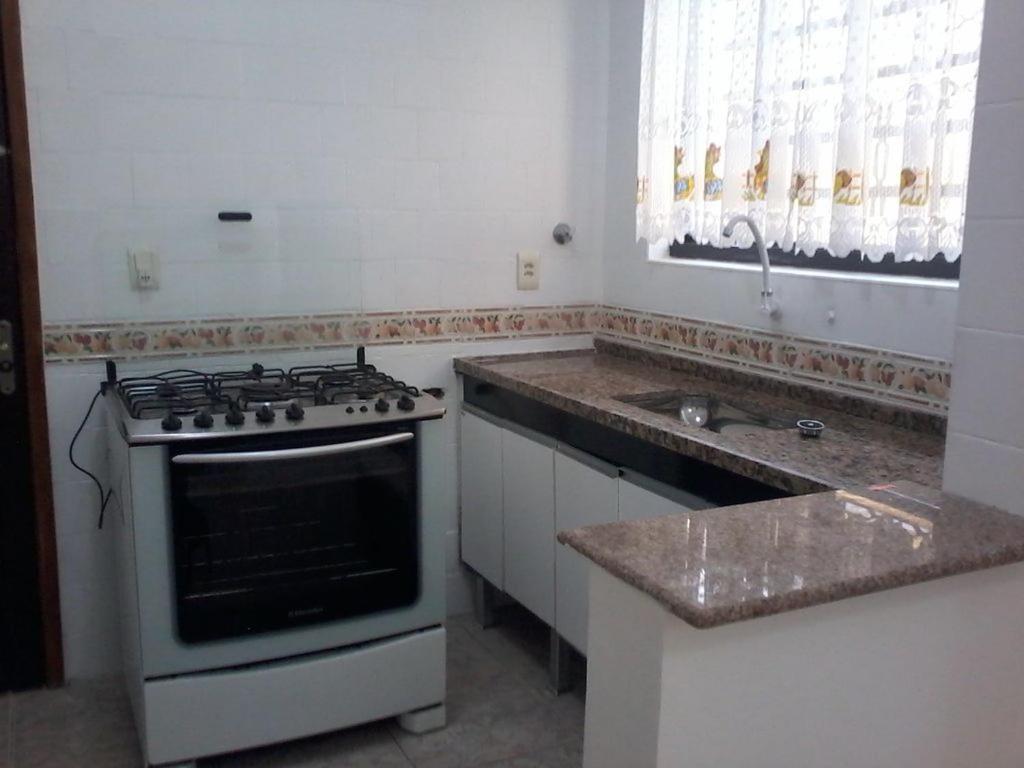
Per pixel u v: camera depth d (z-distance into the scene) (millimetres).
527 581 2748
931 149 1999
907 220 2041
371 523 2334
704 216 2621
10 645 2680
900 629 1256
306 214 2797
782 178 2336
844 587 1130
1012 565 1331
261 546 2229
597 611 1242
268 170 2736
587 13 3074
